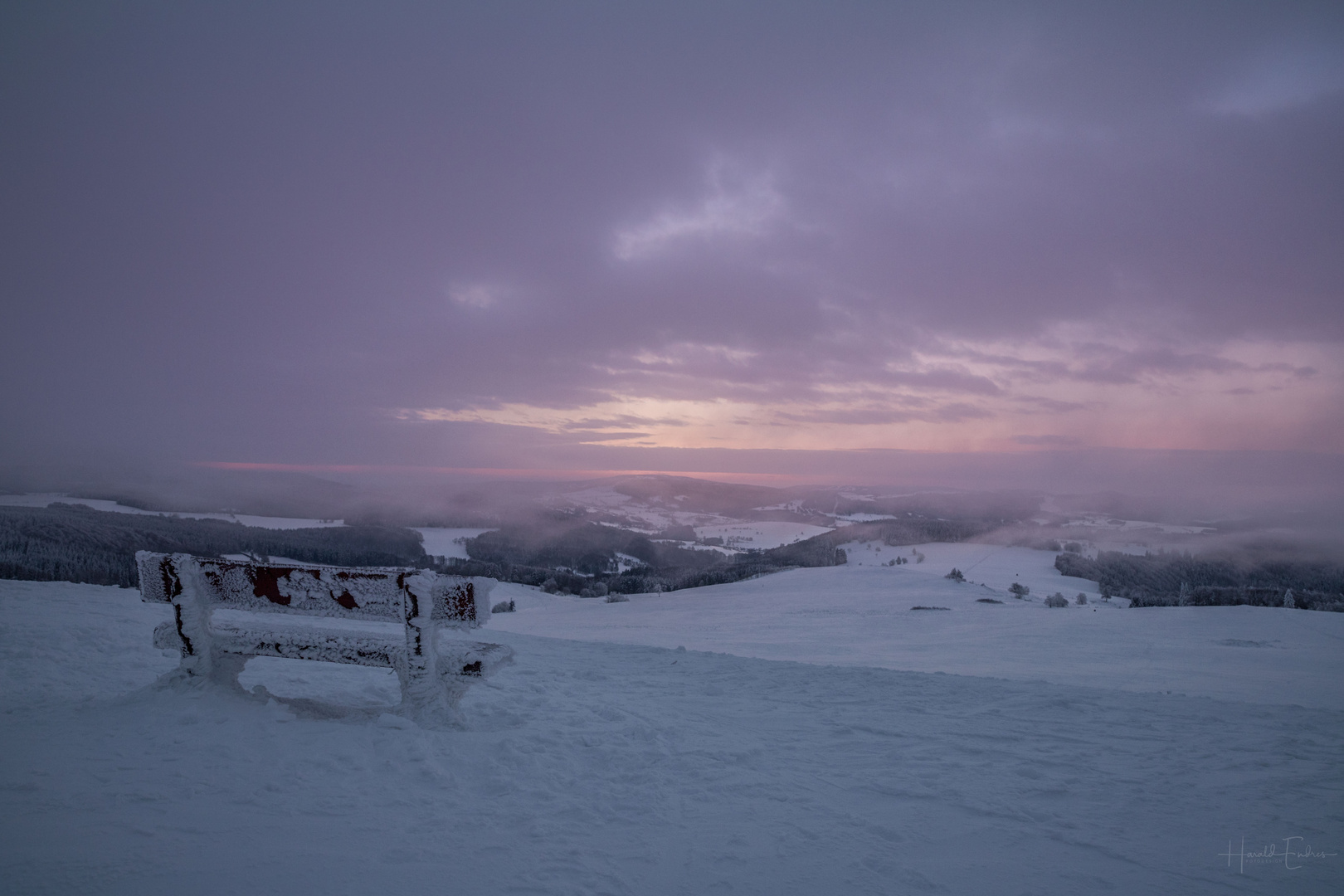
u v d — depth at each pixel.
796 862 3.20
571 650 10.18
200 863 2.95
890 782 4.33
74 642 7.29
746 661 9.27
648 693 7.07
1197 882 3.11
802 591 82.81
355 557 76.00
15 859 2.89
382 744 4.38
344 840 3.22
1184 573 103.06
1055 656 23.86
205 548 61.31
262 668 6.74
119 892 2.69
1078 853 3.39
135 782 3.74
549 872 3.01
